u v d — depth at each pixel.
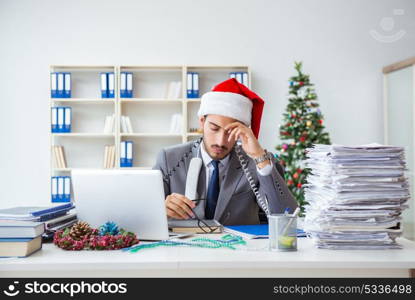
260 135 5.05
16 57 4.96
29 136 4.97
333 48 5.09
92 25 5.01
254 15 5.07
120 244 1.49
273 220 1.44
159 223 1.64
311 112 4.68
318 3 5.09
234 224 2.14
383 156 1.50
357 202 1.49
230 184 2.14
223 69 5.05
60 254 1.42
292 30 5.08
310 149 1.72
